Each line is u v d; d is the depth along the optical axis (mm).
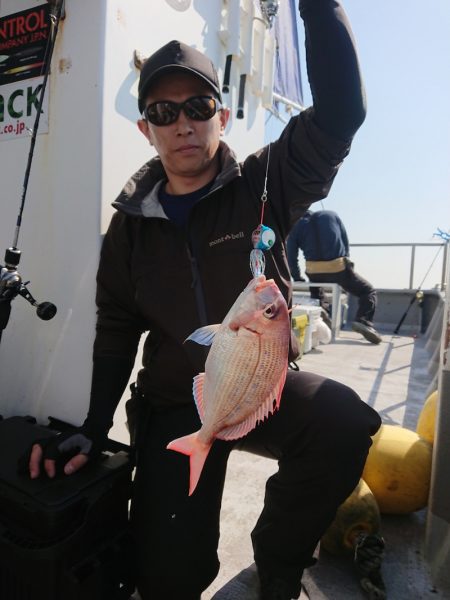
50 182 2061
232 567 1688
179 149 1482
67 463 1453
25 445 1654
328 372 4336
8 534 1255
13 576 1242
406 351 5461
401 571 1678
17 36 2066
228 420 1089
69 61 1961
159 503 1494
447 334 1659
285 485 1446
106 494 1374
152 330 1710
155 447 1601
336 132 1407
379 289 7910
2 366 2242
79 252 2006
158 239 1634
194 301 1551
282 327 1054
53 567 1190
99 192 1937
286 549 1447
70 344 2047
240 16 2734
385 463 1900
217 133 1560
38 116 1730
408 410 3275
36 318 2137
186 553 1438
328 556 1759
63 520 1253
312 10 1301
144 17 2072
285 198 1593
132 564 1476
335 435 1378
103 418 1599
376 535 1645
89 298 1988
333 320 6320
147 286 1607
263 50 3078
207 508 1501
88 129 1936
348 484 1398
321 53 1319
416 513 2057
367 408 1486
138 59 2045
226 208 1589
